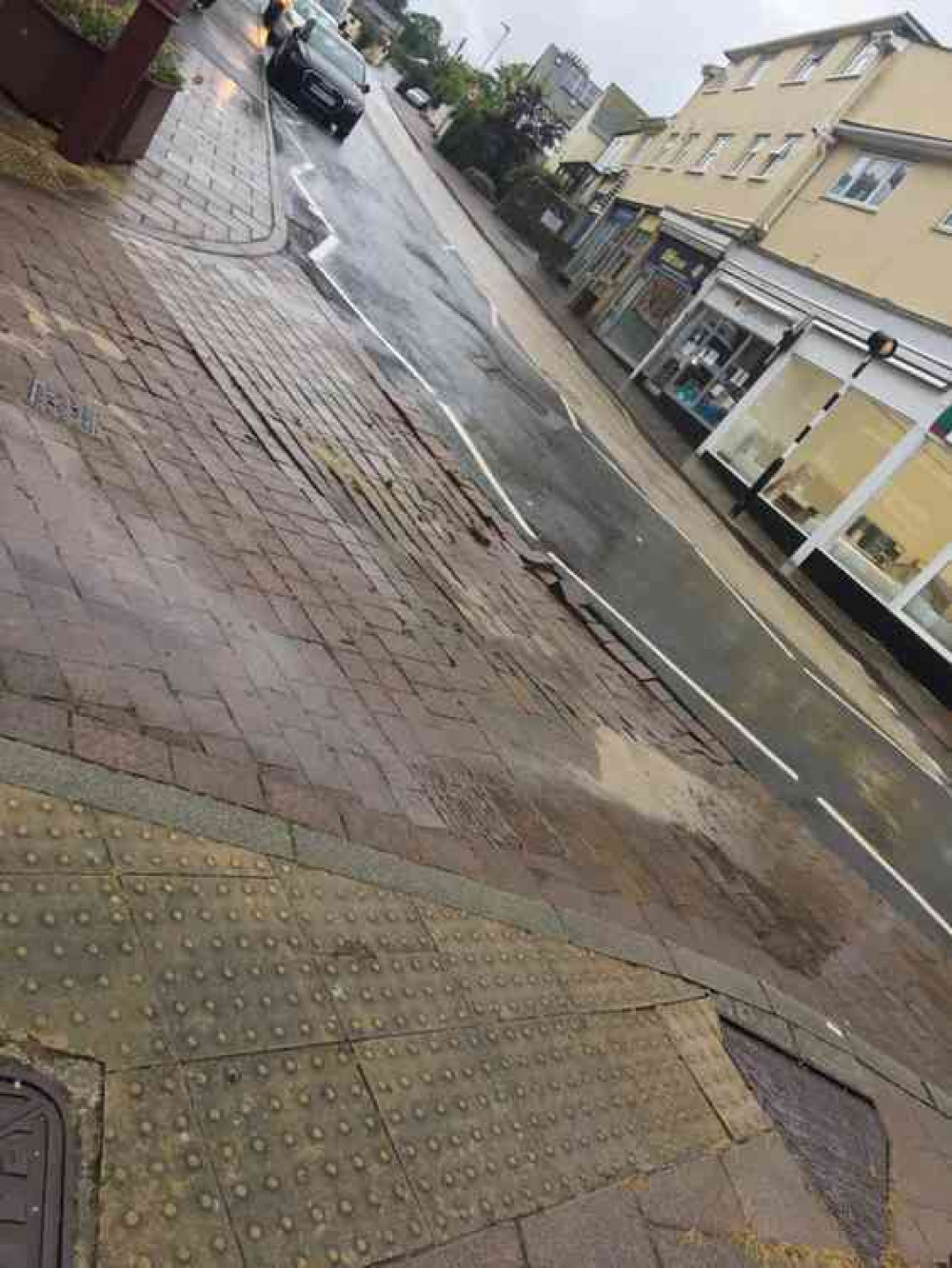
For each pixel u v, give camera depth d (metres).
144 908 2.92
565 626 8.90
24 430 4.77
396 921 3.67
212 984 2.88
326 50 23.59
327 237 14.86
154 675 3.88
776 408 20.48
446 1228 2.80
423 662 5.98
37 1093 2.33
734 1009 5.00
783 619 14.48
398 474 8.91
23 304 6.13
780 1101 4.61
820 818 9.02
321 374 9.59
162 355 7.07
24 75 8.77
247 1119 2.63
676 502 17.05
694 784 7.73
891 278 18.92
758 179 24.72
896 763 11.46
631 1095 3.86
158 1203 2.31
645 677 9.21
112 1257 2.15
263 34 27.62
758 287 22.50
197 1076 2.63
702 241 25.88
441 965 3.65
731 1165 3.93
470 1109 3.22
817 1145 4.51
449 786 4.90
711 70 32.69
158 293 8.08
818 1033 5.43
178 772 3.47
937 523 16.11
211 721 3.90
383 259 16.47
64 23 8.50
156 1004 2.71
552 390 17.95
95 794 3.12
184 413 6.48
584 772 6.36
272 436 7.38
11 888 2.70
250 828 3.48
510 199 39.47
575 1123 3.51
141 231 9.06
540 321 25.12
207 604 4.64
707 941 5.59
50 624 3.69
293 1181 2.59
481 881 4.32
